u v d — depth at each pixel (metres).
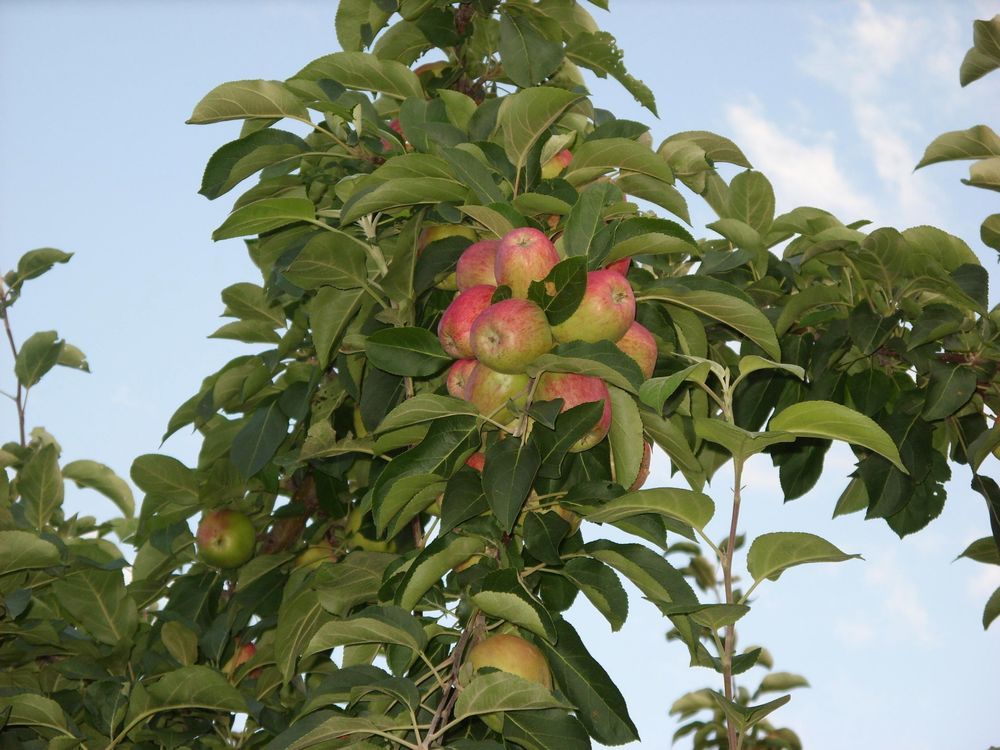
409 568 2.62
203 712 3.90
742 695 5.54
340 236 3.20
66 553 3.87
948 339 3.51
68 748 3.51
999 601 3.54
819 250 3.53
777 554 2.62
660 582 2.70
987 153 3.80
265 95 3.39
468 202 3.08
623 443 2.79
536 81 3.75
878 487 3.44
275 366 3.82
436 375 3.38
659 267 3.55
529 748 2.62
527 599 2.50
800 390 3.76
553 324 2.55
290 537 4.18
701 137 3.82
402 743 2.50
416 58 4.33
